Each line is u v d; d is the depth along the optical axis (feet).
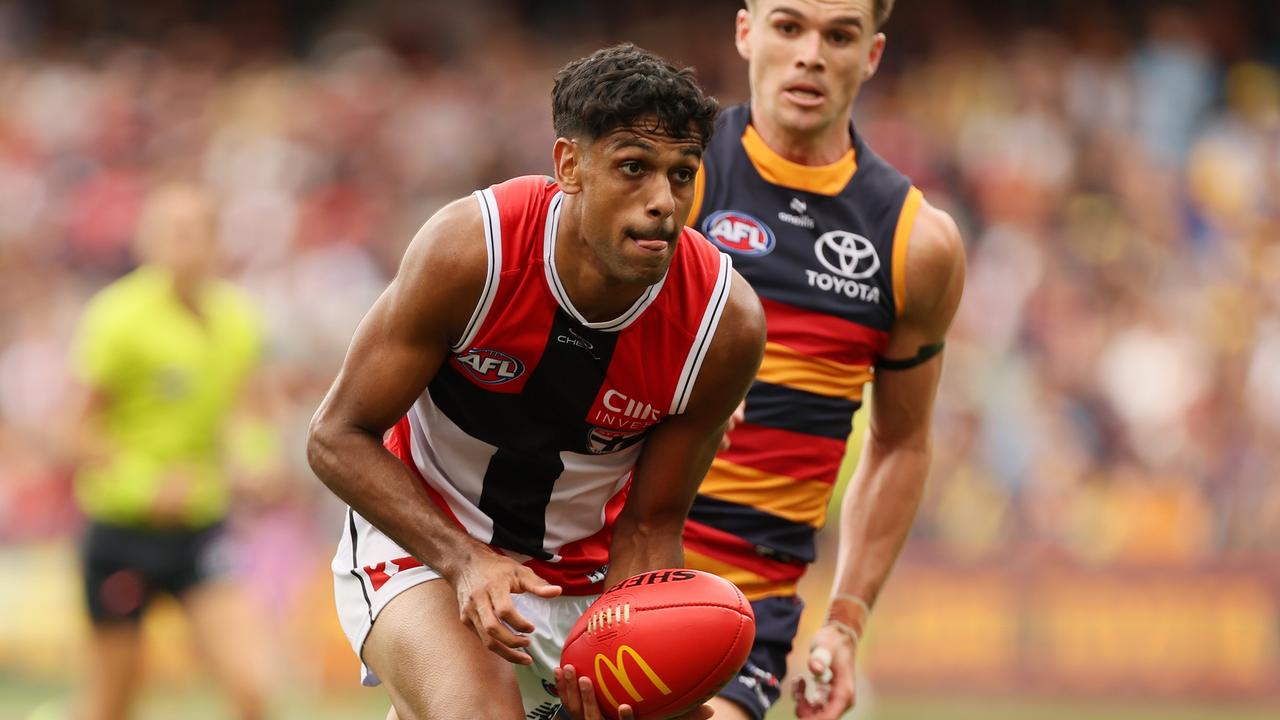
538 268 35.24
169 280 77.46
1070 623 110.73
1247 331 133.28
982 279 140.26
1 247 153.28
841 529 50.03
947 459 123.44
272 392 103.04
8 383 136.15
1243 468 122.83
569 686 36.63
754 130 48.93
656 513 38.99
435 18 186.60
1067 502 122.21
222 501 77.36
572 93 33.60
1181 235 150.82
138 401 75.97
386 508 36.19
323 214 156.87
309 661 112.37
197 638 75.72
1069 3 174.50
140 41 188.75
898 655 112.27
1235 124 162.30
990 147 156.15
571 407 36.99
